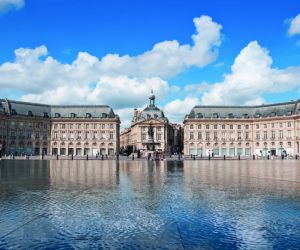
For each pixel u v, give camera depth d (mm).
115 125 168125
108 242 11648
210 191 22938
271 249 10984
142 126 183375
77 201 18984
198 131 167000
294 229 13133
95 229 13180
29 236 12297
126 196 20734
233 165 62969
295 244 11445
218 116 167375
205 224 13867
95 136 168250
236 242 11633
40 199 19625
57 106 171000
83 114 169250
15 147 155250
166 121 185125
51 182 29031
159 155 97875
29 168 51094
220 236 12273
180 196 20688
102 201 18969
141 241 11734
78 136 167875
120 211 16297
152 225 13727
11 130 154500
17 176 35438
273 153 159125
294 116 151625
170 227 13438
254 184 27297
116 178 33031
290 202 18531
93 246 11250
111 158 112688
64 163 72562
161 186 25906
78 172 42031
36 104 166875
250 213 15781
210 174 38562
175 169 49062
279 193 21953
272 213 15789
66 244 11445
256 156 135000
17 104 160250
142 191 23000
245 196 20641
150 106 193125
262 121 163000
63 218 14898
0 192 22469
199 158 112500
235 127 166375
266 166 58750
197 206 17469
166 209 16734
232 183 28109
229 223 14008
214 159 105562
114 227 13453
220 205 17719
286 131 155500
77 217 15086
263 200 19203
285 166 58656
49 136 166125
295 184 27281
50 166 58125
